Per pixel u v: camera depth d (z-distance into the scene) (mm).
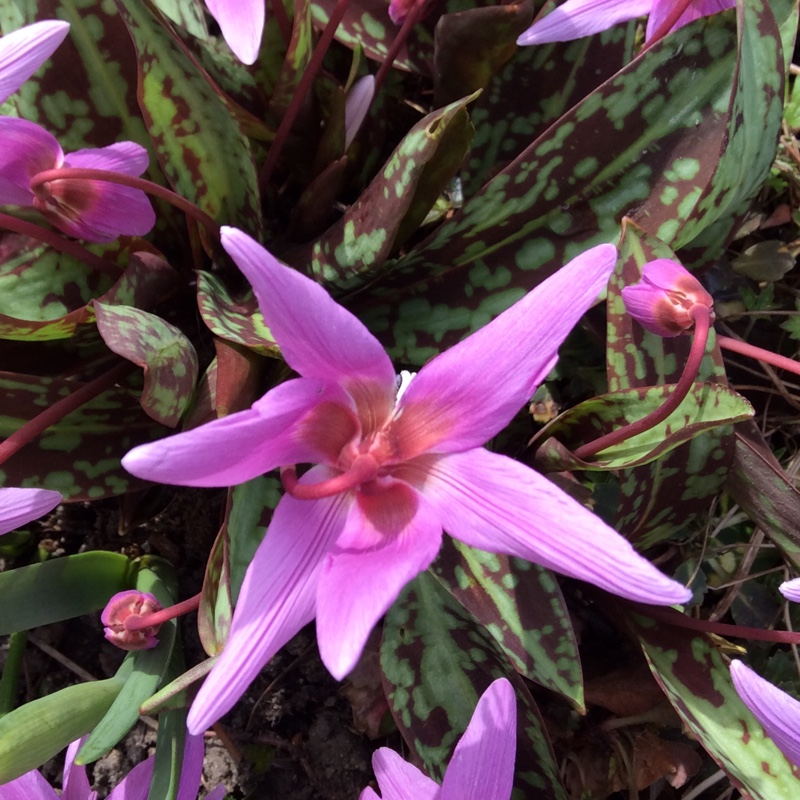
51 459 129
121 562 138
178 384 113
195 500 155
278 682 155
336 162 133
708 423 105
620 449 120
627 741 150
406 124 166
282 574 94
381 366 98
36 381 127
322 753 154
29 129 111
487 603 124
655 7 123
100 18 122
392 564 92
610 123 118
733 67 116
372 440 104
